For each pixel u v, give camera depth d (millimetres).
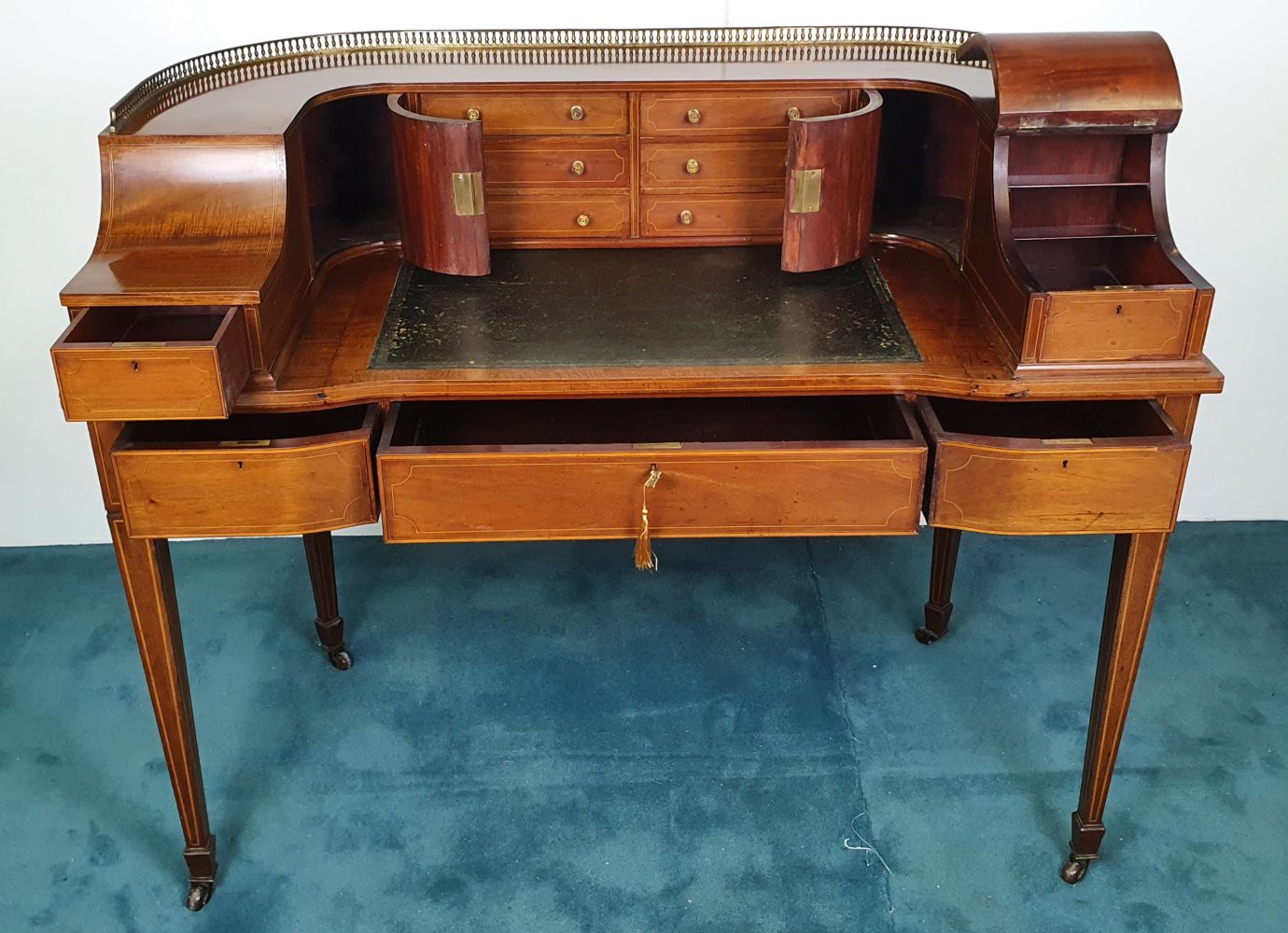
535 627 2492
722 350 1723
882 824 2033
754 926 1857
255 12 2305
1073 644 2447
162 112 1794
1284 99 2389
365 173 2131
